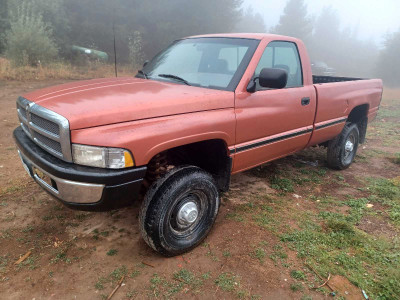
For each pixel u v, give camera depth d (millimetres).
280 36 3746
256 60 3314
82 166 2363
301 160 5637
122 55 22547
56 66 14805
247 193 4195
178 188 2691
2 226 3250
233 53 3436
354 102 4859
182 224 2885
